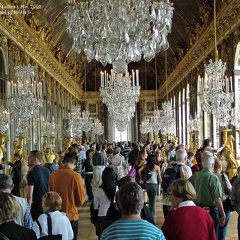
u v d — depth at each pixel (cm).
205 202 655
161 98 4828
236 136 1727
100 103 4938
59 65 3109
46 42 2648
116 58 910
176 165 846
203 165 668
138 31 863
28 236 399
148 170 1036
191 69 2958
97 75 4959
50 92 2925
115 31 841
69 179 652
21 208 502
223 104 1247
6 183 518
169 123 2795
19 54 2059
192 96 2944
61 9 2803
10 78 1845
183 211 430
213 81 1237
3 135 1258
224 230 724
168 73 4175
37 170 709
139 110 4959
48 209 514
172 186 448
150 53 902
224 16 1798
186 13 2859
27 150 2106
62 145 3356
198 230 423
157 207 1316
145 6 814
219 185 646
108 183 628
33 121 2295
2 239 347
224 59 1906
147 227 341
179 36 3366
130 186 352
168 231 427
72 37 893
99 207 632
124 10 809
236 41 1741
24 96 1257
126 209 346
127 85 1820
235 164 1394
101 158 1206
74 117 2803
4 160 1669
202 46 2442
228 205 719
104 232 346
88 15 827
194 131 2369
